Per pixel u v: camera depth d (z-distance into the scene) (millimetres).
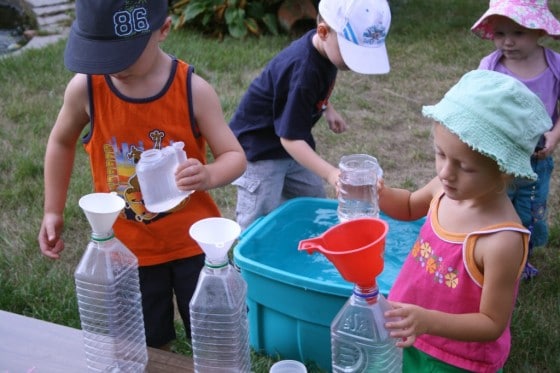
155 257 2381
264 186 3201
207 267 1582
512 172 1660
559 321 3078
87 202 1672
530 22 3184
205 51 6688
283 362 1908
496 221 1795
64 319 3109
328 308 2600
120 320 1819
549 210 4051
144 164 1912
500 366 1969
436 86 5988
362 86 5977
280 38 7238
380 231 1521
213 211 2416
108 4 1934
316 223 3236
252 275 2748
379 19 2840
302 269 2963
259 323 2836
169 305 2537
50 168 2295
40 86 5934
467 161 1688
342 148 4887
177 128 2186
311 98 2914
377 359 1582
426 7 8234
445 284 1880
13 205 4152
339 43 2799
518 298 3244
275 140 3154
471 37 7125
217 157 2234
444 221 1911
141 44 1982
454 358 1954
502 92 1666
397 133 5137
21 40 7691
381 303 1576
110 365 1745
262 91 3080
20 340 1838
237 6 7305
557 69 3338
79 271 1753
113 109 2164
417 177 4523
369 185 2529
